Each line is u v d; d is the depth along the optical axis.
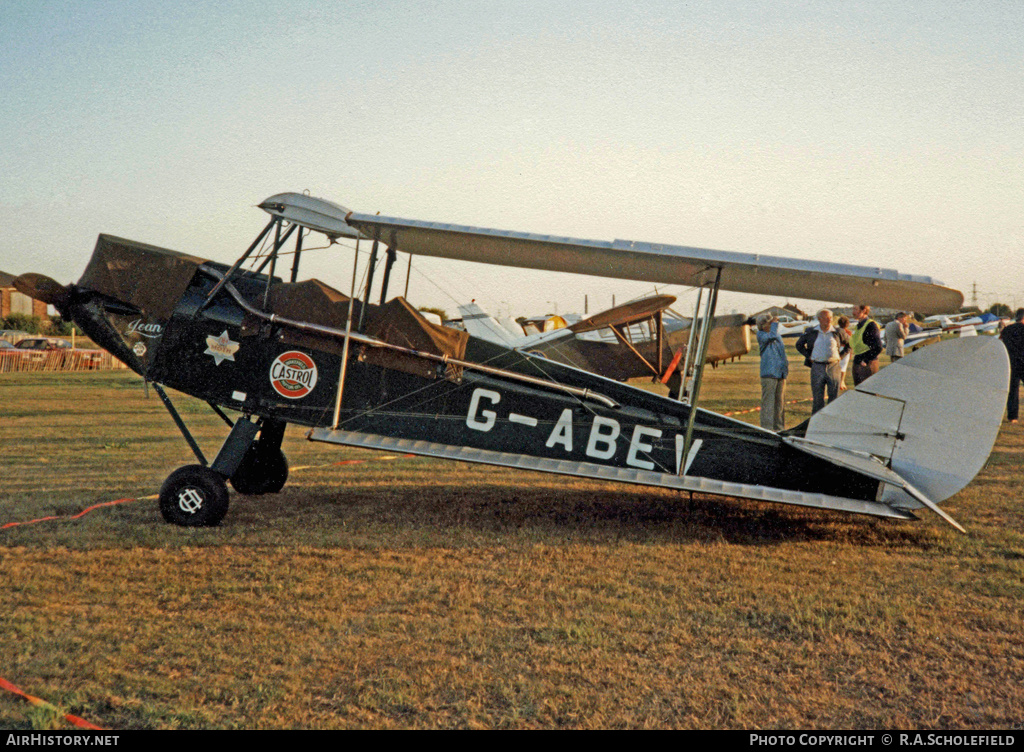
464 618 3.88
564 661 3.41
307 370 6.12
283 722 2.84
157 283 6.08
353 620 3.84
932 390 5.95
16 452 9.64
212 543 5.21
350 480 7.83
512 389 6.15
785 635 3.76
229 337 6.14
